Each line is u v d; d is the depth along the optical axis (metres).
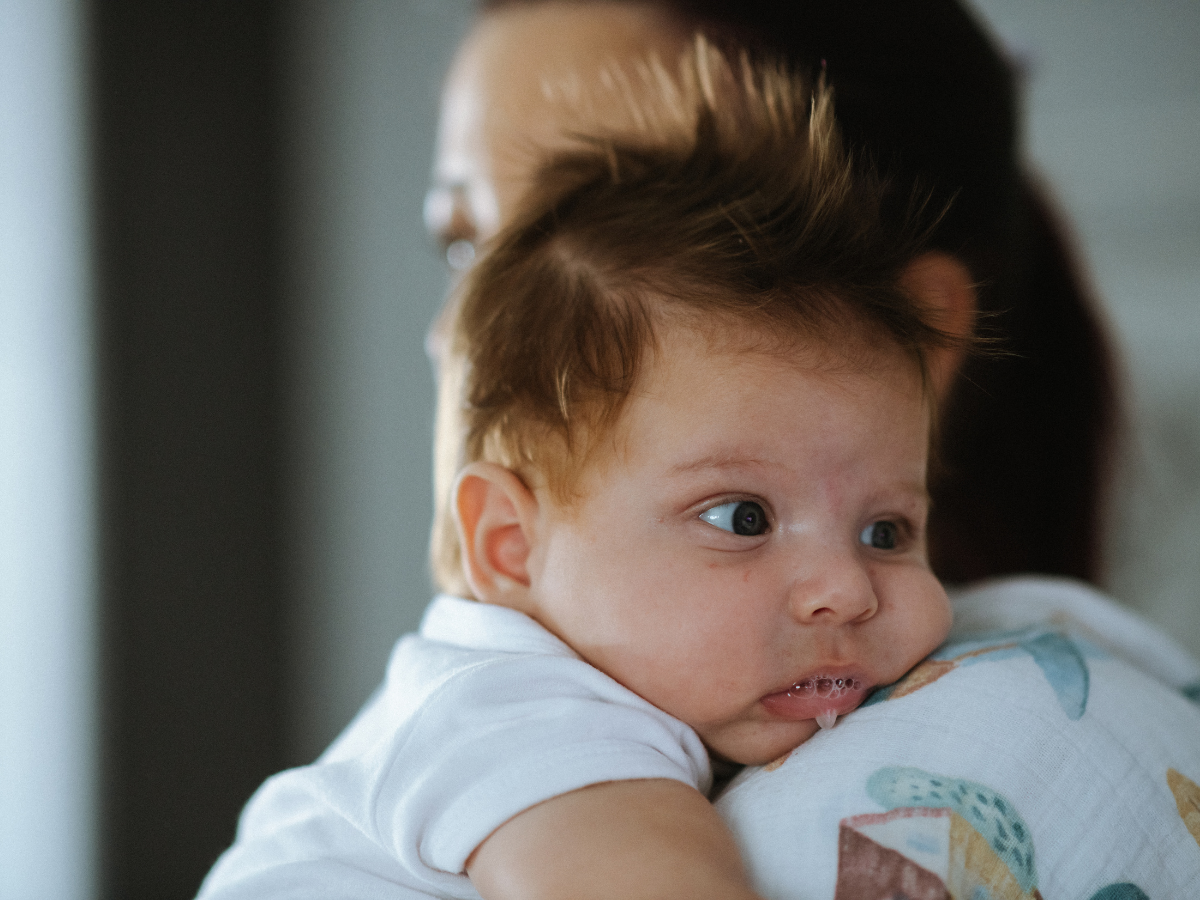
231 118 1.96
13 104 1.67
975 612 0.74
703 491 0.57
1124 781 0.50
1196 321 1.76
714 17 0.83
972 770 0.49
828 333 0.59
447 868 0.50
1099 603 0.77
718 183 0.67
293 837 0.61
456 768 0.51
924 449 0.62
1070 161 1.83
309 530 2.08
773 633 0.55
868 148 0.70
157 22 1.85
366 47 2.04
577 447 0.60
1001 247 0.82
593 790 0.49
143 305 1.86
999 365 0.87
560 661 0.55
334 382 2.08
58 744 1.76
